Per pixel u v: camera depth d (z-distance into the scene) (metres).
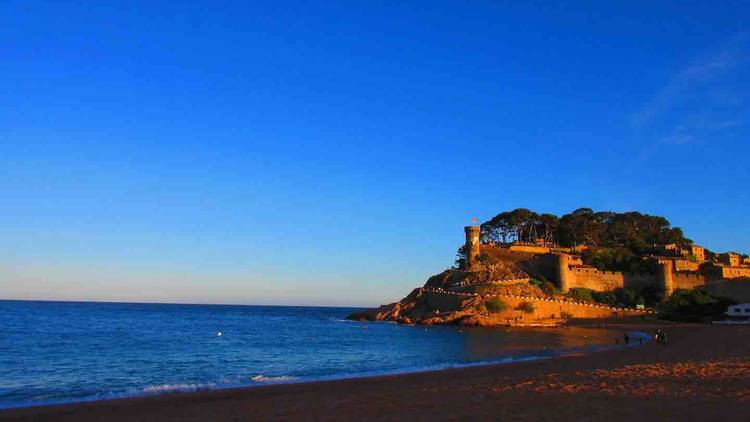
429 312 150.25
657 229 197.00
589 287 148.12
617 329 114.81
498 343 83.94
